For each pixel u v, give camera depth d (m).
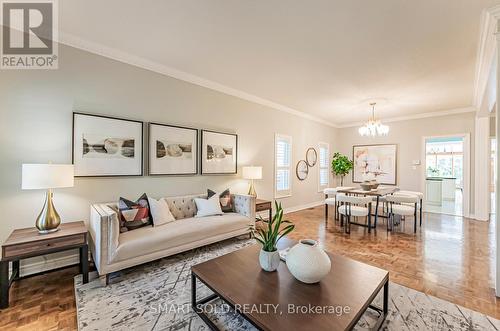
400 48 2.75
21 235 2.15
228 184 4.33
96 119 2.83
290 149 5.69
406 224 4.61
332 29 2.40
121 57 3.02
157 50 2.93
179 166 3.60
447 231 4.11
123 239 2.40
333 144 7.32
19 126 2.39
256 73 3.58
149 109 3.30
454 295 2.07
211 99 4.04
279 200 5.43
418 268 2.63
